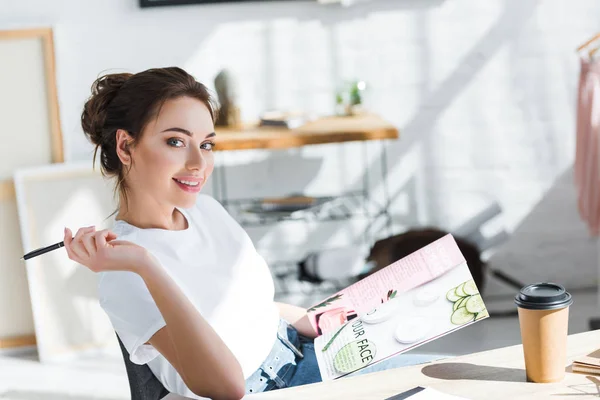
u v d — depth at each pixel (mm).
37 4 4121
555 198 4484
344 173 4410
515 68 4367
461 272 1673
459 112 4391
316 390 1452
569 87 4398
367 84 4344
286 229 4430
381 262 4023
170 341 1652
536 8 4332
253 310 1902
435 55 4344
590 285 4562
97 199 4105
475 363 1516
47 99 4102
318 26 4277
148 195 1798
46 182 4051
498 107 4395
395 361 1930
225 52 4262
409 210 4465
